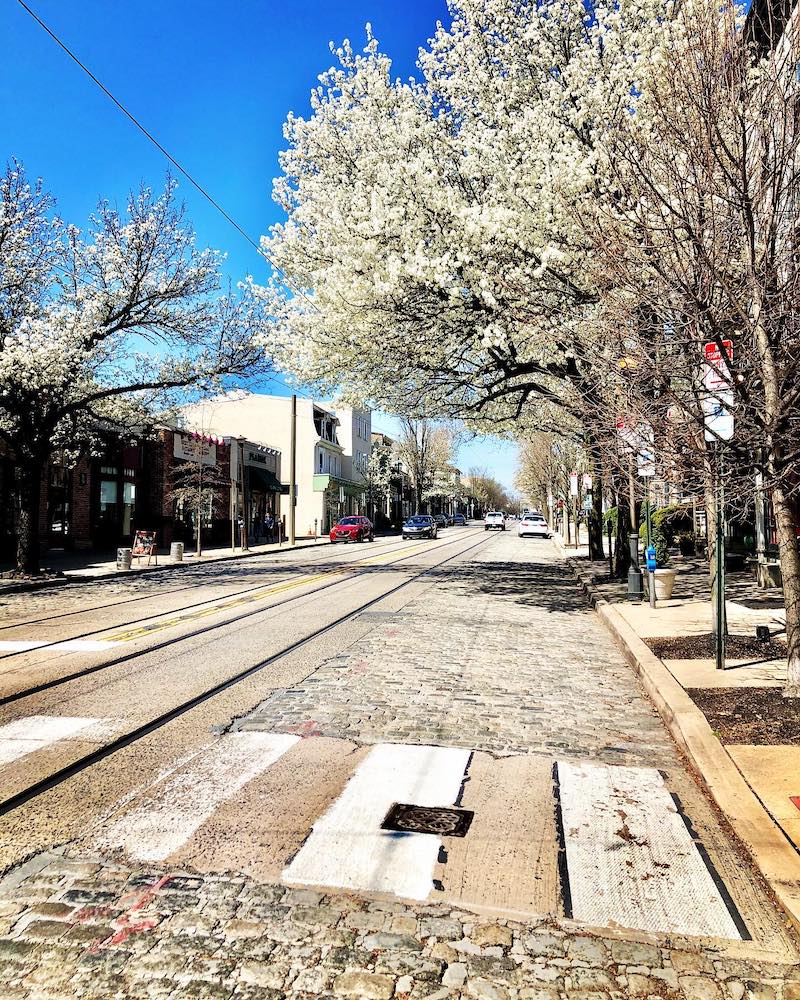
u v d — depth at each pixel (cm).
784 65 575
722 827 425
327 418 5572
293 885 358
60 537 2741
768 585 1461
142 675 796
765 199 593
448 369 1489
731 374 570
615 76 1069
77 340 1777
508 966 298
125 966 294
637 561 1438
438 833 414
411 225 1262
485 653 941
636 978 291
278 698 704
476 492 13075
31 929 319
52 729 600
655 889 357
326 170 1545
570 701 706
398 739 582
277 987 283
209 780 493
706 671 753
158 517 3241
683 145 598
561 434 1856
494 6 1338
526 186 1216
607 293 651
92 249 1828
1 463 2409
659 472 645
